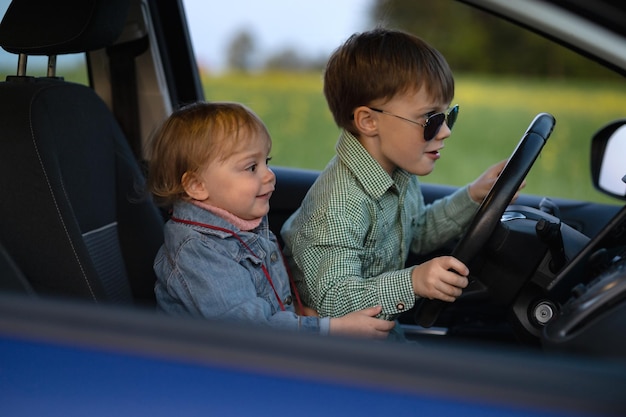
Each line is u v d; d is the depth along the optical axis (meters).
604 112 9.67
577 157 7.60
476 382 0.79
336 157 1.89
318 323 1.58
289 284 1.85
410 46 1.77
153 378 0.84
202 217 1.67
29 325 0.89
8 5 1.75
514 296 1.63
